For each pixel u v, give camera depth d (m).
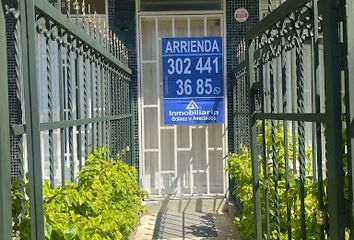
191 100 6.62
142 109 6.67
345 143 1.79
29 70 2.05
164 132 6.82
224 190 6.65
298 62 2.47
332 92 1.79
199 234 5.51
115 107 5.00
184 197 6.66
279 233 2.97
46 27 2.46
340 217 1.78
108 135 4.41
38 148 2.05
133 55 6.58
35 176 2.04
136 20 6.60
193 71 6.59
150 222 6.08
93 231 2.54
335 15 1.78
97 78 3.93
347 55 1.74
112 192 3.64
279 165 3.48
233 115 6.52
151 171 6.88
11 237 1.83
